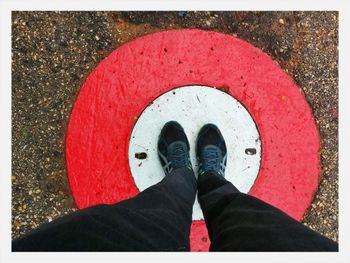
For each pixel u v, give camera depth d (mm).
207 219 1633
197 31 2111
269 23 2143
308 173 2133
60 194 2102
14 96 2098
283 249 1184
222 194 1646
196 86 2111
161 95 2107
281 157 2127
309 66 2148
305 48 2148
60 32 2113
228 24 2141
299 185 2127
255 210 1406
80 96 2090
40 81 2107
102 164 2092
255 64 2123
